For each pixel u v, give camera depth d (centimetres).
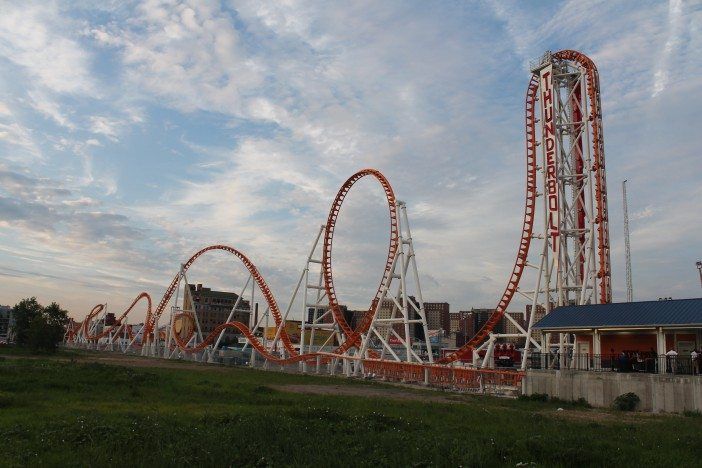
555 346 7550
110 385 5481
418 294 9188
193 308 16850
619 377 5253
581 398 5494
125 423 2895
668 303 5822
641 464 2317
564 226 7831
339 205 11256
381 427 3161
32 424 2859
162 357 16675
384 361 8925
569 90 8181
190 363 13500
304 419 3350
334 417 3512
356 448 2380
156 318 17612
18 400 3947
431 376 7850
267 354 11931
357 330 10106
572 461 2331
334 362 10412
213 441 2408
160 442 2395
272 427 2809
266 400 4831
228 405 4322
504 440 2739
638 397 5075
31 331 14138
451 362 8969
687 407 4781
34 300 17125
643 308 5931
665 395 4919
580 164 8019
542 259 7725
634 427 3612
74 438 2472
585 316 6238
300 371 11062
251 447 2333
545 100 8088
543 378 5941
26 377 5450
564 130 8112
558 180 7850
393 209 9700
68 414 3344
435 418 3894
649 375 5053
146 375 6331
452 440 2631
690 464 2355
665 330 5616
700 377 4753
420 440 2591
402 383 8275
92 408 3734
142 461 2092
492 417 4009
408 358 8925
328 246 11344
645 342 6103
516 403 5506
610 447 2617
